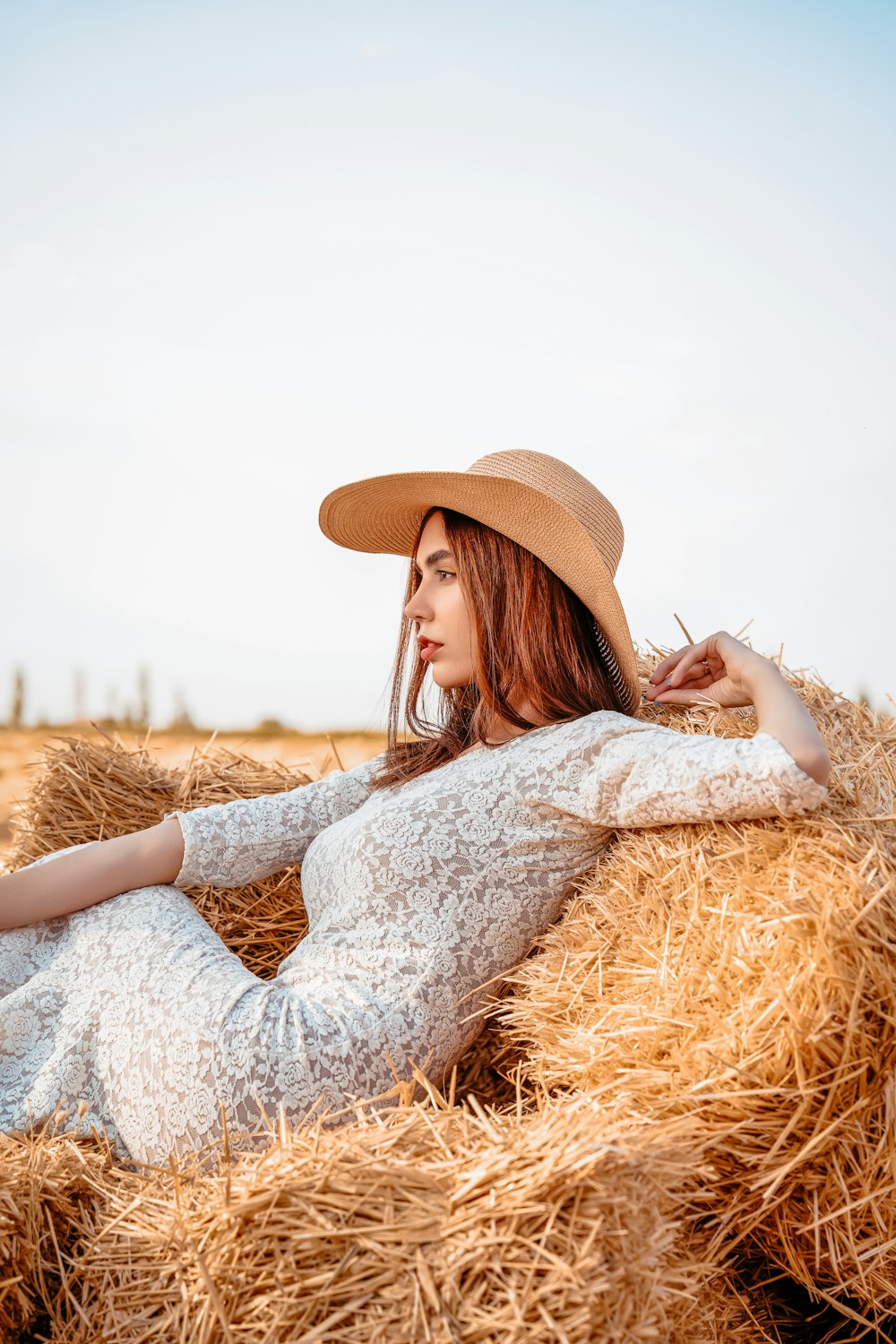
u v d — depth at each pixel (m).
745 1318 1.45
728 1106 1.26
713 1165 1.28
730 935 1.36
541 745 1.73
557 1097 1.51
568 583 1.86
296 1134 1.25
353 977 1.62
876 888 1.32
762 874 1.40
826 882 1.32
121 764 2.34
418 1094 1.56
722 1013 1.32
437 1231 1.05
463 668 1.92
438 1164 1.13
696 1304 1.28
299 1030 1.50
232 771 2.46
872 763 1.60
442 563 1.94
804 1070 1.25
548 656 1.87
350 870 1.70
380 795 1.92
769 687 1.61
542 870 1.69
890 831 1.45
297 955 1.73
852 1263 1.31
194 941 1.65
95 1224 1.30
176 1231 1.17
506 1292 1.00
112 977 1.61
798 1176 1.28
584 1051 1.42
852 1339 1.39
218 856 1.86
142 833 1.84
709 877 1.46
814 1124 1.26
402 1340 0.98
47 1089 1.53
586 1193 1.05
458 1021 1.63
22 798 2.27
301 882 1.92
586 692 1.88
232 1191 1.17
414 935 1.64
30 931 1.75
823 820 1.43
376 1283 1.03
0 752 5.82
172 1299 1.12
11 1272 1.20
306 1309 1.04
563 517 1.77
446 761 1.94
